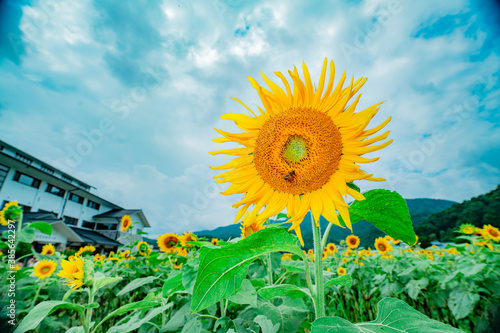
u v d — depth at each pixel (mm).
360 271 6789
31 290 3590
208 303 1188
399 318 1042
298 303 2459
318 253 1539
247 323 2281
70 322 3562
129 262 4973
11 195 25172
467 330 4527
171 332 2383
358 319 5805
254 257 1299
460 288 4430
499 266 4688
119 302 4160
